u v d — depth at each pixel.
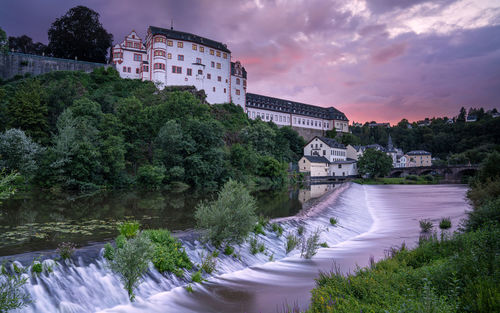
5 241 17.02
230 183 18.02
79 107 60.25
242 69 118.00
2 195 8.89
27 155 41.91
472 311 7.36
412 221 32.66
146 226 22.02
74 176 47.03
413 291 9.04
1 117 56.62
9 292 8.57
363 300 9.15
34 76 84.69
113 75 91.38
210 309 11.40
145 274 12.88
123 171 57.31
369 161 113.81
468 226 19.58
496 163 37.22
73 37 102.44
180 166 61.16
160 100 83.19
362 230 28.61
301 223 25.17
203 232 17.67
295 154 119.75
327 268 16.75
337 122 164.38
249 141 89.62
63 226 21.36
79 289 11.20
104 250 13.40
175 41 97.19
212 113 96.31
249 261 17.31
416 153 187.50
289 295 12.77
